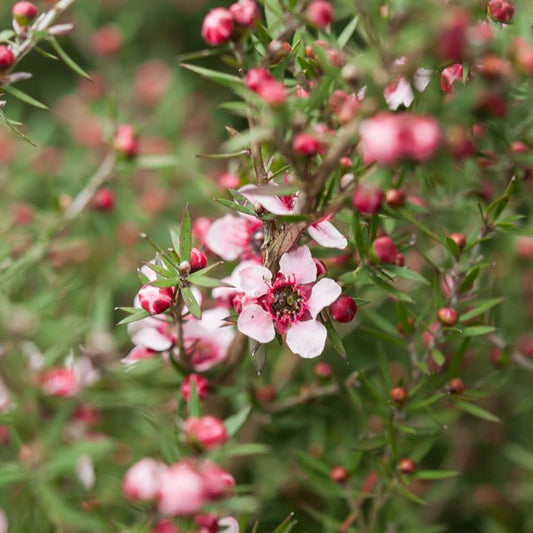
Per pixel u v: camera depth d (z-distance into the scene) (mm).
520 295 331
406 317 280
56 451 251
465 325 285
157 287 258
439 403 316
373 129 231
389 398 289
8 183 342
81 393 267
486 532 332
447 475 281
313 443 317
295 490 321
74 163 379
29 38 276
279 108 237
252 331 256
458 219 310
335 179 254
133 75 428
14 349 260
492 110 254
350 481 295
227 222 276
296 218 248
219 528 249
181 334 270
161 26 464
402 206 265
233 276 272
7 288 294
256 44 262
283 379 324
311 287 258
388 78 239
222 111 414
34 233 320
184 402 277
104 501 270
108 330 314
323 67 247
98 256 333
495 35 247
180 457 250
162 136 388
